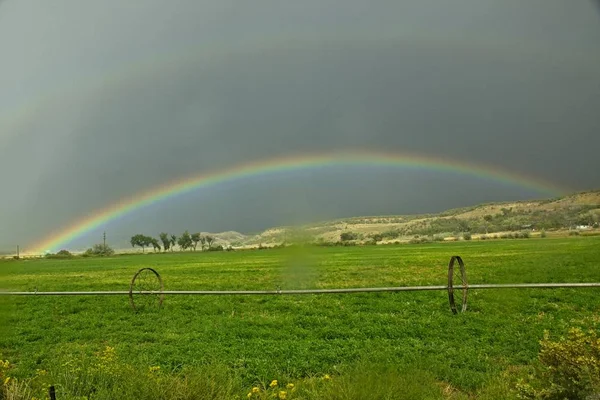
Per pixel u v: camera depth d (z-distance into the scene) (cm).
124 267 6406
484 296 1944
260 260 6912
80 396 809
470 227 16938
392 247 10106
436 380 952
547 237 11619
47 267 6894
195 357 1169
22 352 1340
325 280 3147
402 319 1552
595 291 2014
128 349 1294
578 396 659
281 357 1141
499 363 1039
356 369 929
